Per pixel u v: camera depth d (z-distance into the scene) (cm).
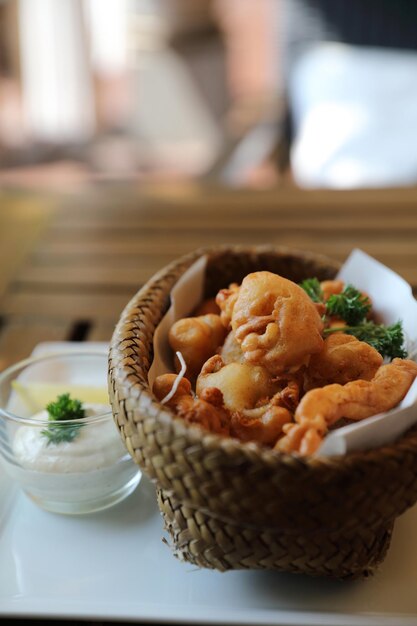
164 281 48
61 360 52
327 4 129
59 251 74
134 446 38
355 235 75
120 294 67
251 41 198
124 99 185
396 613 38
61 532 44
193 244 75
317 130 122
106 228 79
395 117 118
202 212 81
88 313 65
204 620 38
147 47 187
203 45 196
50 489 44
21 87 175
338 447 35
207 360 43
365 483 35
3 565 42
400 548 42
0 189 89
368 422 35
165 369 44
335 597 39
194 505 36
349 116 121
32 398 50
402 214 79
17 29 170
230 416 39
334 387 38
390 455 35
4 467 47
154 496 46
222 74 189
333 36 130
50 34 172
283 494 34
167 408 37
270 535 38
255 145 139
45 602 39
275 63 180
